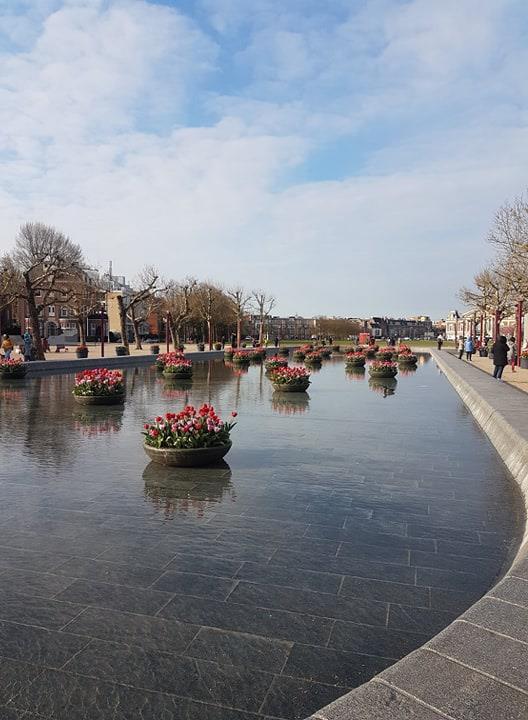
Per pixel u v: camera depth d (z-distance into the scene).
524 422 9.63
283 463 8.16
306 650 3.37
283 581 4.31
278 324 147.12
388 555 4.83
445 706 2.34
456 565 4.64
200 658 3.28
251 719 2.76
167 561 4.68
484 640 2.88
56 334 79.88
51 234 44.94
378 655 3.32
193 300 66.00
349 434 10.55
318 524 5.60
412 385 21.50
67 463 8.16
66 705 2.86
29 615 3.78
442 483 7.13
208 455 7.89
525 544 4.84
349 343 94.69
